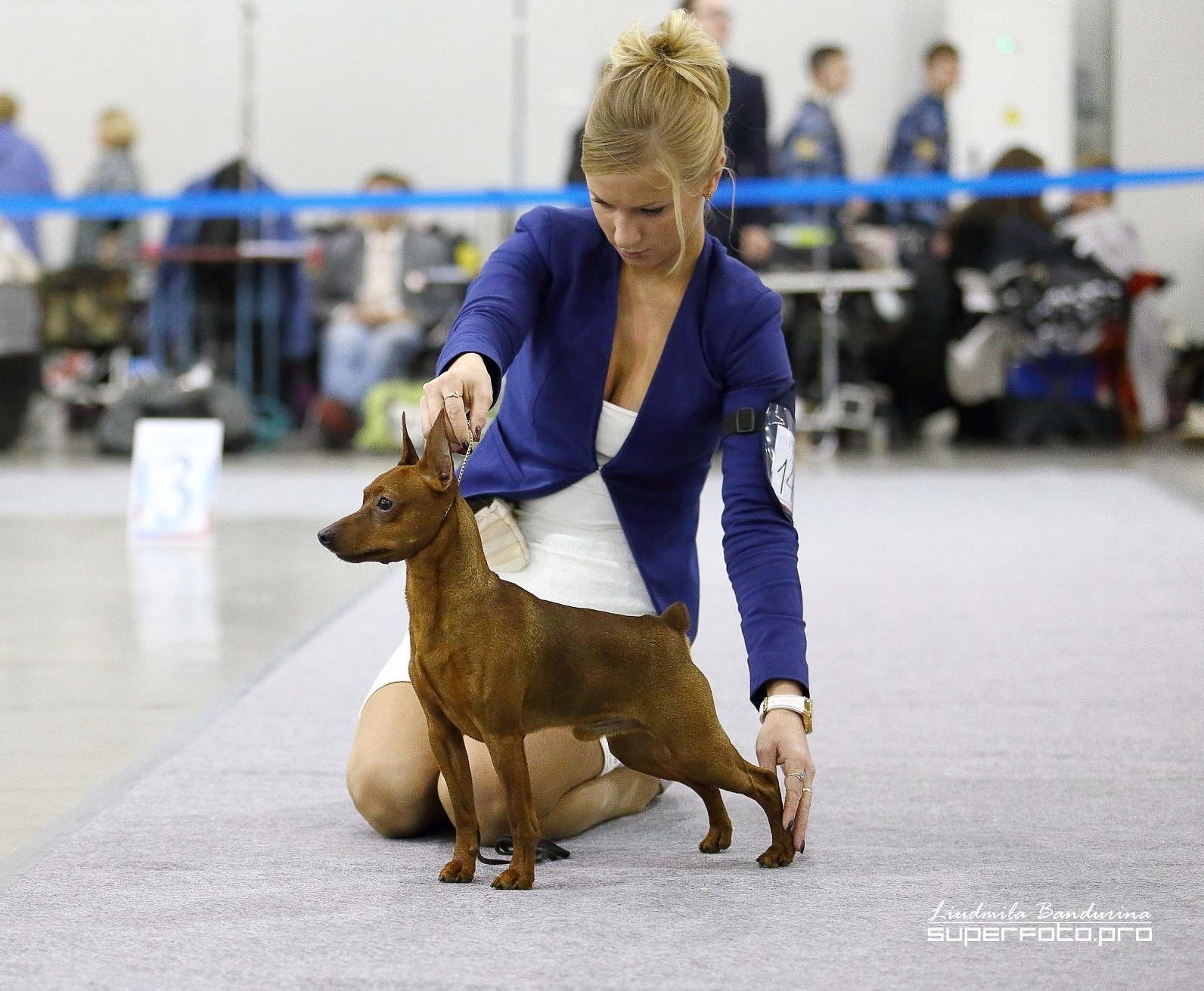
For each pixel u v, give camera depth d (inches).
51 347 582.2
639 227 124.5
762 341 134.9
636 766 126.7
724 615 256.5
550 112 717.9
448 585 112.2
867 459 520.7
